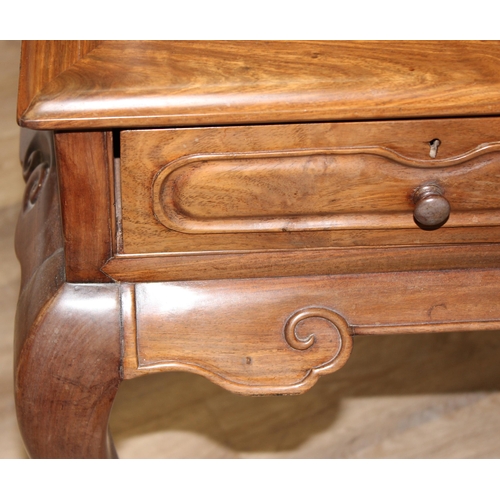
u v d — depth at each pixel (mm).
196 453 1146
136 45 686
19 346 759
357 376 1262
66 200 699
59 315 743
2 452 1136
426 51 681
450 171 703
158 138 664
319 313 765
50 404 765
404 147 681
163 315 755
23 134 967
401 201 718
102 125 629
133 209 705
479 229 750
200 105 630
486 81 650
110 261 735
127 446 1147
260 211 716
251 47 684
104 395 766
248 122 643
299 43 690
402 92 641
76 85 637
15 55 1843
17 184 1531
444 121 669
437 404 1225
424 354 1299
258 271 761
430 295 779
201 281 763
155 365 760
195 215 715
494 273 786
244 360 771
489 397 1237
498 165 702
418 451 1154
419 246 762
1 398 1202
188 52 676
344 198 713
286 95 636
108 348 752
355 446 1161
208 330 762
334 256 758
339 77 650
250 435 1174
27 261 825
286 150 675
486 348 1310
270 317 767
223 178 693
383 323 776
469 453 1154
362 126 668
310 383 781
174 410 1207
